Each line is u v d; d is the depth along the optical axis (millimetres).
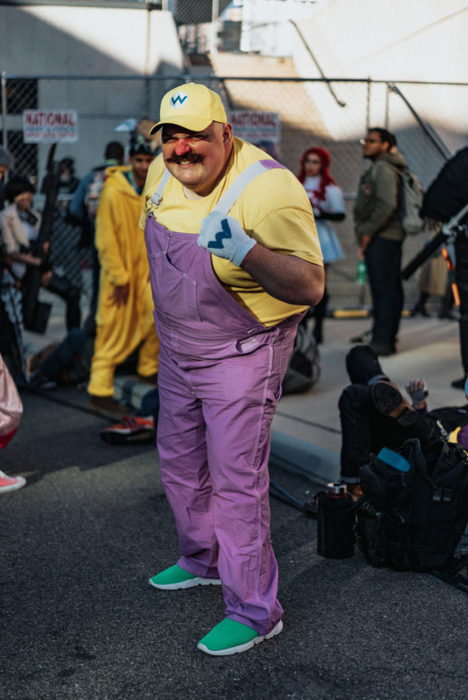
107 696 2475
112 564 3461
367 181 6805
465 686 2512
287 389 5906
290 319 2691
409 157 9828
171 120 2363
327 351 7578
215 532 2959
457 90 8328
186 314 2639
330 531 3457
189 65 13547
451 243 5406
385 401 3408
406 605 3053
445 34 8508
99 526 3896
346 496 3486
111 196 5535
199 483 3047
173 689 2512
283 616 2982
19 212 6992
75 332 6867
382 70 10445
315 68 13031
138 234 5691
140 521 3957
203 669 2627
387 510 3277
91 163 11734
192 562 3227
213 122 2410
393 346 7176
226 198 2473
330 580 3275
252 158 2541
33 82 11578
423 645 2760
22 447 5281
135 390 6121
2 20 11375
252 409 2680
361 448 3770
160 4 11539
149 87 11680
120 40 11555
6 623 2949
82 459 5008
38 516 4039
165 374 2920
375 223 6797
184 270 2578
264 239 2434
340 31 11992
